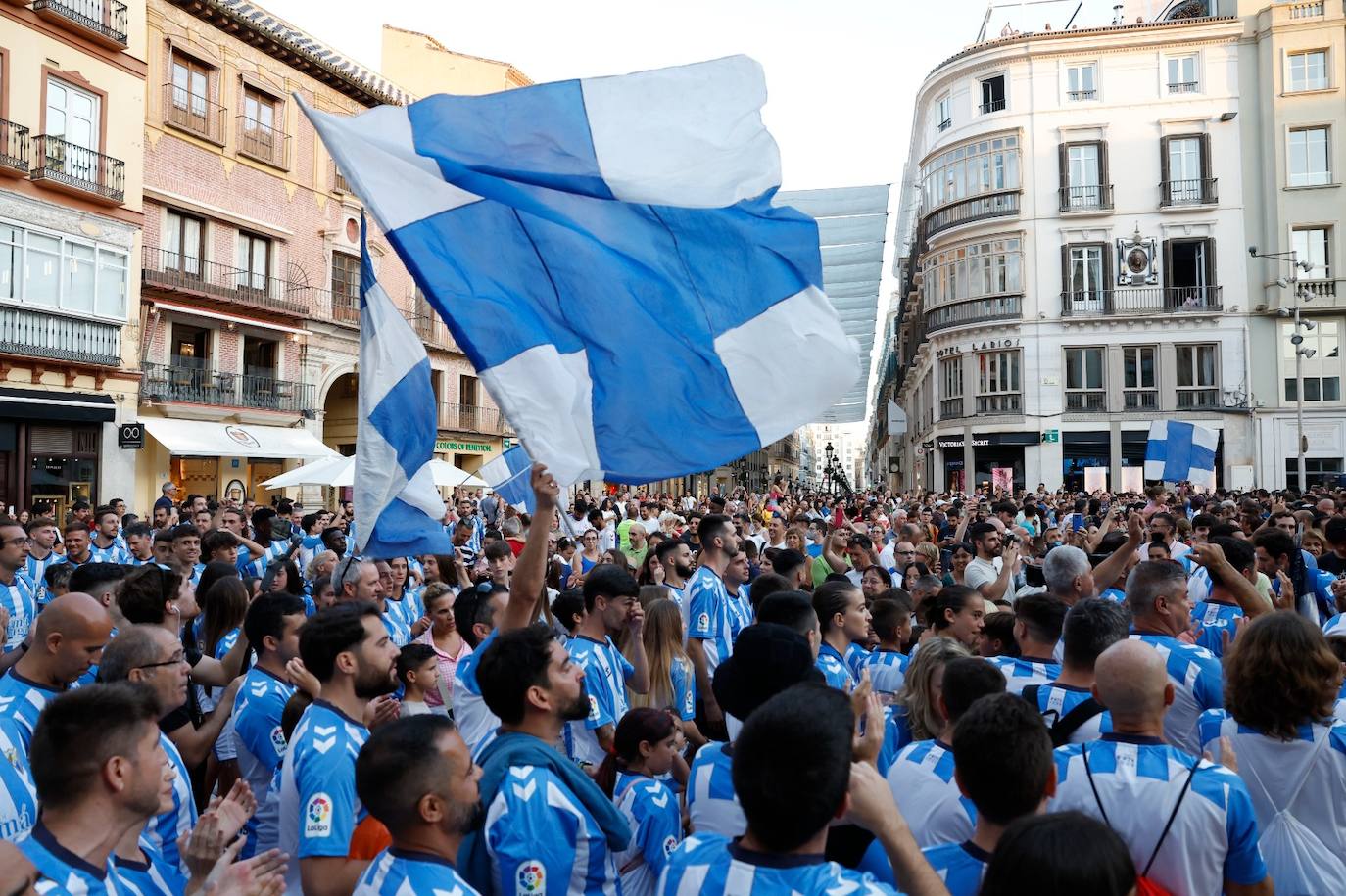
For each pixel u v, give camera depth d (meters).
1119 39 36.16
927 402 44.44
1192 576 7.52
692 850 2.30
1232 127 35.75
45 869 2.41
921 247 42.00
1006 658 4.54
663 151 5.17
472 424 36.94
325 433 33.94
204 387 25.42
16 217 20.16
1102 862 1.79
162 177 24.55
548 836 2.93
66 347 21.25
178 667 3.74
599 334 4.89
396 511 5.37
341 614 3.68
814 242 5.35
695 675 6.39
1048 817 1.91
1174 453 17.20
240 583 5.77
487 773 3.05
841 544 9.30
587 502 21.70
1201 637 5.72
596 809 3.12
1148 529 10.53
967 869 2.57
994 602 7.74
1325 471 35.00
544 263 4.87
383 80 32.81
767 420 5.11
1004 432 36.78
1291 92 35.03
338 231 30.56
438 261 4.66
